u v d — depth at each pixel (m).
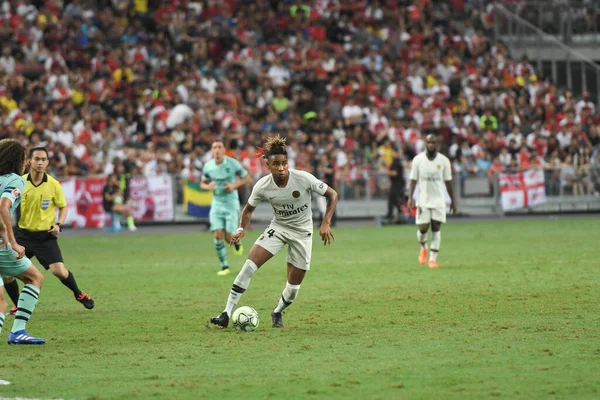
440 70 127.38
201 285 49.25
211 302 42.38
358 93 119.19
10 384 25.45
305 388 24.50
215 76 119.19
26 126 99.44
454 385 24.53
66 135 101.50
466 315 36.66
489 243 72.06
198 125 106.50
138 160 99.06
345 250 68.75
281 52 124.44
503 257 60.69
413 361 27.72
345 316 37.06
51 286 49.66
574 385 24.28
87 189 93.94
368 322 35.44
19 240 39.09
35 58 110.94
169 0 126.94
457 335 32.06
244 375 26.25
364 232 87.75
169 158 100.25
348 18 133.00
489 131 117.25
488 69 129.62
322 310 38.88
